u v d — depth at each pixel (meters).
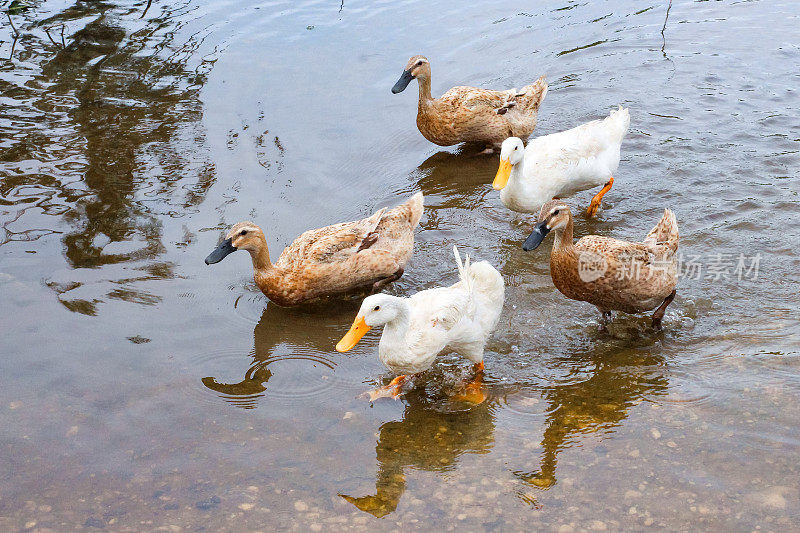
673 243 3.76
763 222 4.11
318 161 4.45
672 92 4.77
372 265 3.96
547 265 4.06
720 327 3.80
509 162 4.10
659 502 3.42
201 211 4.23
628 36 5.16
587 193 4.35
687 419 3.58
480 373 3.73
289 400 3.68
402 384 3.71
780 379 3.65
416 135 4.64
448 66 4.95
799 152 4.39
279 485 3.49
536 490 3.46
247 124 4.59
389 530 3.41
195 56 4.96
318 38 5.11
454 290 3.68
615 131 4.21
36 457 3.54
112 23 5.18
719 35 5.11
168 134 4.53
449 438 3.58
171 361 3.77
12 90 4.72
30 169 4.36
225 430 3.60
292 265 3.93
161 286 3.97
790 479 3.45
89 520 3.43
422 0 5.43
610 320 3.86
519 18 5.30
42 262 4.03
